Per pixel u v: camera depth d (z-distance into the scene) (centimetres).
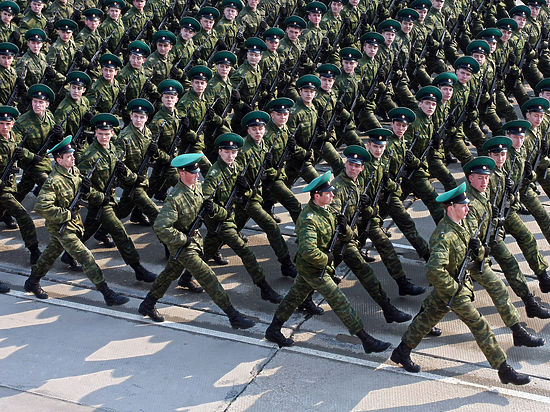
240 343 772
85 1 1574
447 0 1512
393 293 881
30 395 681
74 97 1064
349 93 1162
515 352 761
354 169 793
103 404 670
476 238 702
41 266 840
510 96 1523
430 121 1000
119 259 963
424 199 962
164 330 795
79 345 761
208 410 662
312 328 806
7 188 901
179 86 1020
